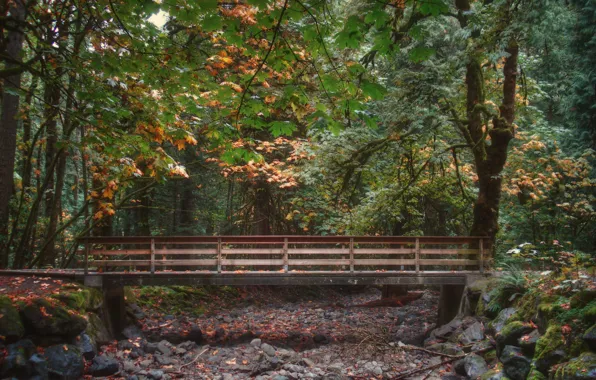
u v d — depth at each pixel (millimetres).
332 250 11391
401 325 13344
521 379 7223
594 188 13766
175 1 4395
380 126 15594
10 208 13633
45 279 10328
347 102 4074
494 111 13641
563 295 7793
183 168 10469
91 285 10617
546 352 6699
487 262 11758
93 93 5895
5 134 11164
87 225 14320
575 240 13023
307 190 16828
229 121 5879
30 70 5723
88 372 8320
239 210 18312
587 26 13180
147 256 17203
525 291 9484
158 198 18453
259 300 17875
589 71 13258
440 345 9805
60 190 13297
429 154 13453
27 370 7215
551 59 13922
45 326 7914
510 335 7863
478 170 12359
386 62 15266
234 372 8992
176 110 6445
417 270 11562
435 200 17391
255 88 4949
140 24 5605
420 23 11242
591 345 6223
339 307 17109
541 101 18531
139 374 8531
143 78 6043
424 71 12023
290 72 7691
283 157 15781
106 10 6164
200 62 5910
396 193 14008
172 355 9797
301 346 10812
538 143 13492
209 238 11062
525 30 9578
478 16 10203
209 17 3924
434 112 11570
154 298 14422
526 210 14734
